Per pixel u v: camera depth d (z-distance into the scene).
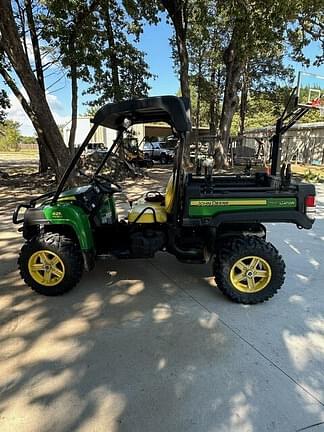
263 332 2.71
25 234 3.46
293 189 3.12
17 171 16.62
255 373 2.23
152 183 11.23
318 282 3.67
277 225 6.05
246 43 9.86
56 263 3.26
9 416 1.89
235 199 3.10
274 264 3.10
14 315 2.98
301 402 1.99
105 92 14.94
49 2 10.12
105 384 2.13
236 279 3.15
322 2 9.52
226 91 16.61
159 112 3.26
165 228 3.37
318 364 2.33
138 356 2.41
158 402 1.99
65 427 1.82
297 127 21.03
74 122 11.99
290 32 13.02
